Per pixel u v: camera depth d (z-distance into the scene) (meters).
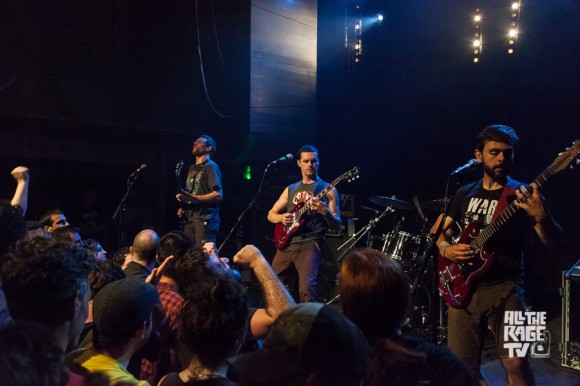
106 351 1.56
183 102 8.38
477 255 2.59
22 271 1.26
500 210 2.61
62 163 8.54
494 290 2.57
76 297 1.30
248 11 8.33
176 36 8.43
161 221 8.45
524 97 6.80
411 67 7.88
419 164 7.92
